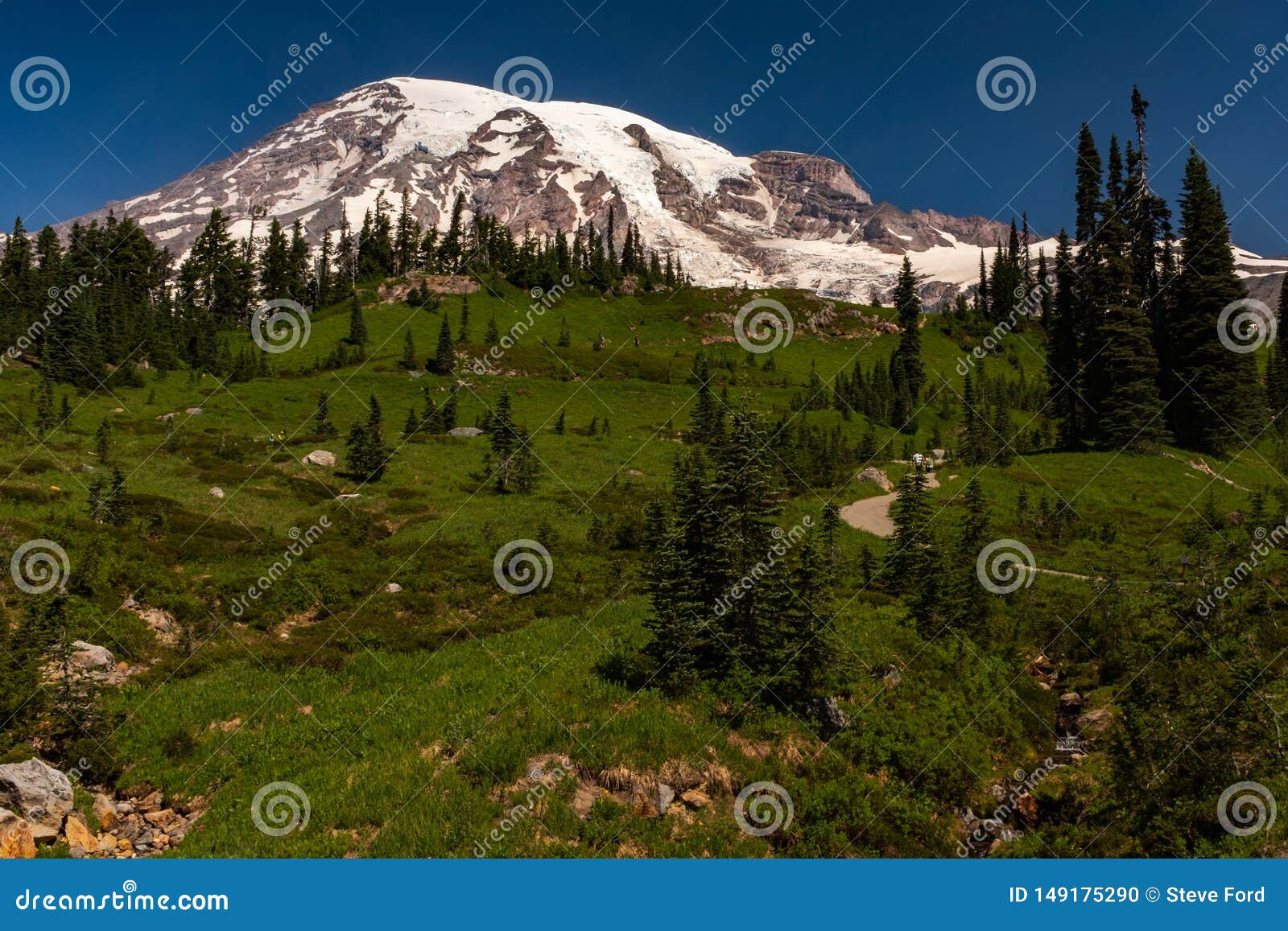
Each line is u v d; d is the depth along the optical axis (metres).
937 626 25.62
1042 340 145.38
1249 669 17.41
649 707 19.52
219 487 51.56
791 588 21.17
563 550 41.72
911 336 120.69
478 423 87.81
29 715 18.03
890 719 19.78
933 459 76.75
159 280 149.12
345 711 21.12
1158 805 15.73
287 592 31.64
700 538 21.83
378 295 154.88
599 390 109.88
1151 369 69.38
